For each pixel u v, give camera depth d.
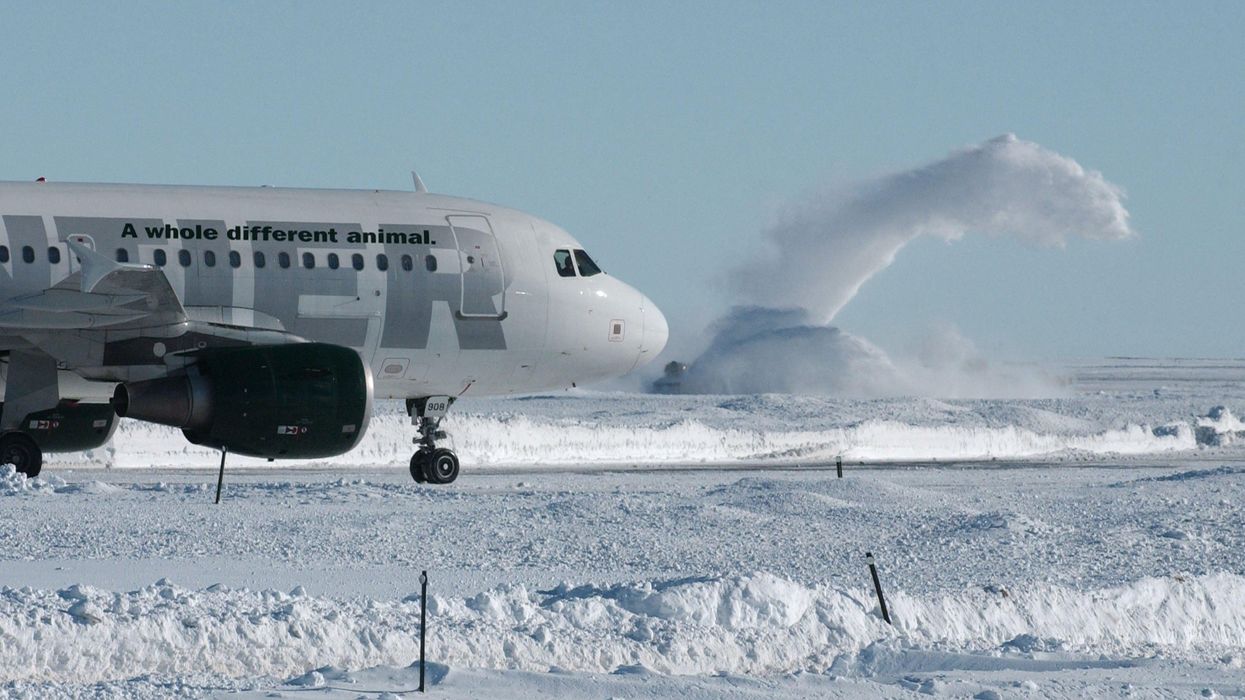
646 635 46.78
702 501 89.12
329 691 38.78
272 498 88.81
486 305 106.44
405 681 40.62
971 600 54.75
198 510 79.56
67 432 98.75
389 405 178.88
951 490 106.69
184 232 97.50
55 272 93.38
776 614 50.97
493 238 107.62
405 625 45.12
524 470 134.12
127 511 77.75
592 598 49.69
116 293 91.44
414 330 104.06
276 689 38.91
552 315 109.44
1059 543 74.00
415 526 74.44
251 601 45.94
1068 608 56.19
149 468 128.00
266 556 63.22
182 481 107.75
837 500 89.62
